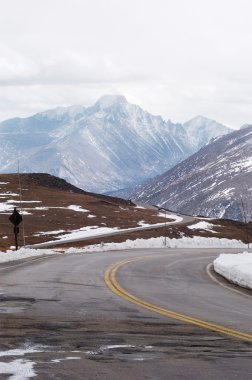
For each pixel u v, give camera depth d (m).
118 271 30.89
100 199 198.38
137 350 9.66
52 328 11.90
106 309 15.59
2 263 36.25
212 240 90.44
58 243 92.50
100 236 106.69
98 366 8.33
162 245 80.62
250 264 28.84
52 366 8.22
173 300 18.70
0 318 13.25
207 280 28.17
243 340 10.90
